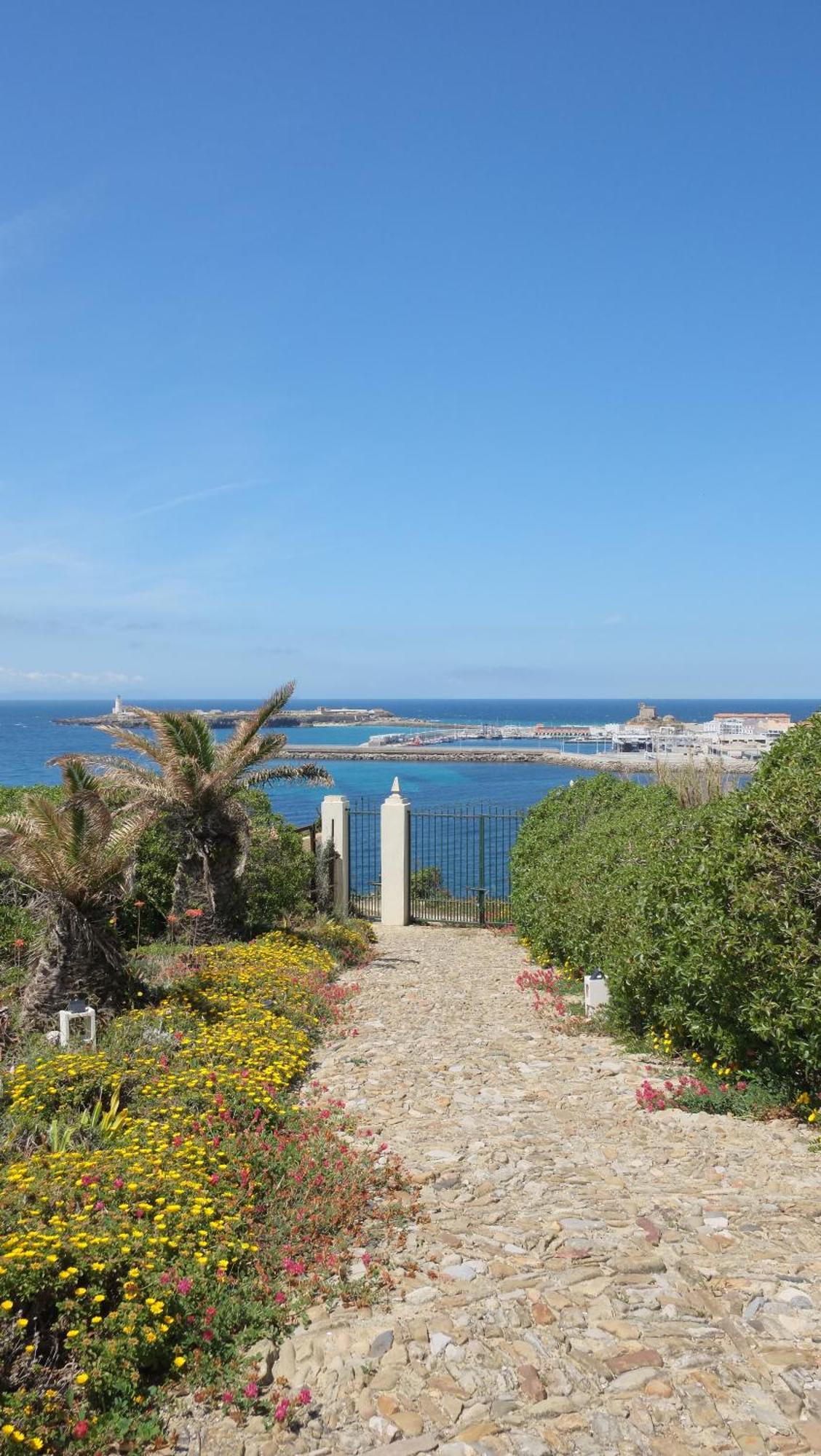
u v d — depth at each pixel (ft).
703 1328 11.39
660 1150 17.85
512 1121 20.03
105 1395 10.96
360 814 61.62
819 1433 9.52
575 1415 10.00
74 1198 13.88
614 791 45.24
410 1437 9.89
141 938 38.99
